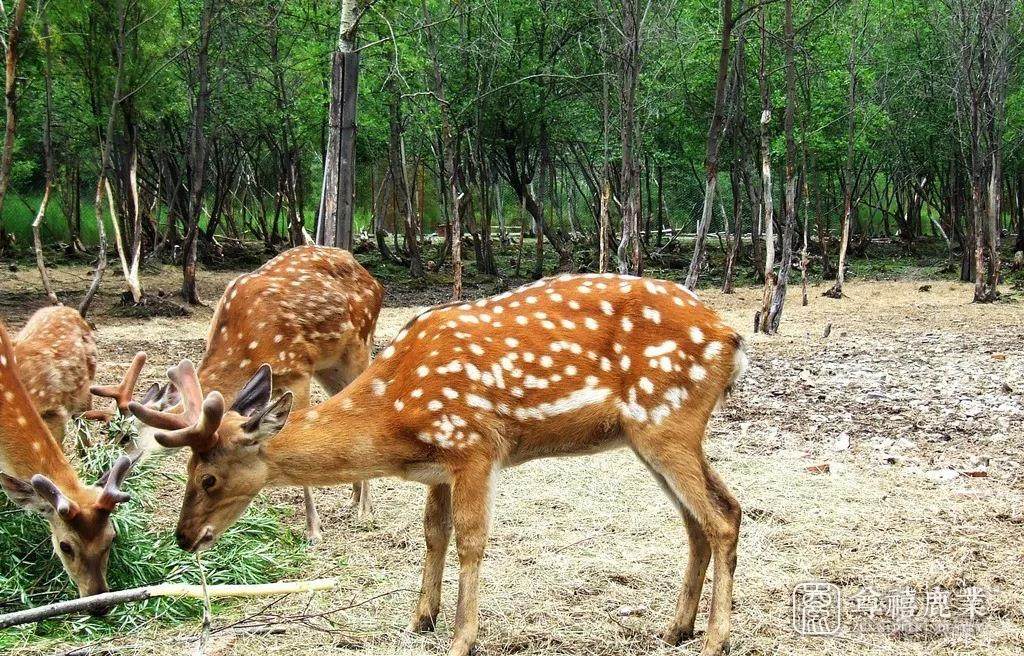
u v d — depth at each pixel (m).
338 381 6.53
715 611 4.15
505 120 22.69
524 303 4.38
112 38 15.77
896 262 29.34
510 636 4.43
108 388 5.76
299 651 4.27
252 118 21.33
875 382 10.34
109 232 29.61
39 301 17.81
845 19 21.09
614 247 26.91
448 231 26.23
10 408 4.64
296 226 25.42
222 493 4.18
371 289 6.64
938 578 5.11
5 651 4.20
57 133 22.20
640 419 4.20
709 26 19.92
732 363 4.30
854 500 6.38
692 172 28.23
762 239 31.28
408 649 4.34
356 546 5.72
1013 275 23.95
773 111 22.38
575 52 21.03
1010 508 6.19
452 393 4.18
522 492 6.58
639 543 5.66
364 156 26.88
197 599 4.77
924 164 27.70
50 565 4.95
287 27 20.62
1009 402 9.22
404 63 19.36
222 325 5.91
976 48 19.39
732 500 4.24
